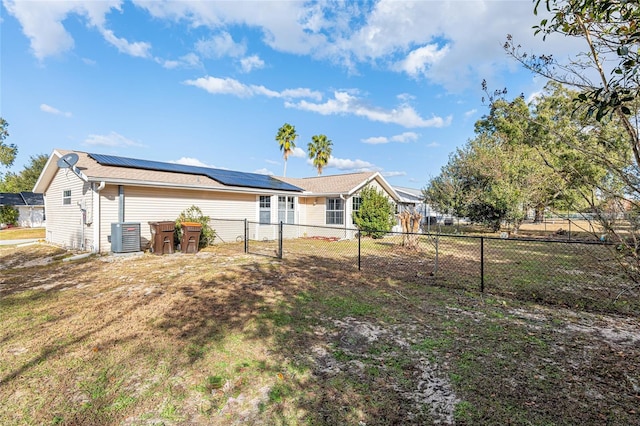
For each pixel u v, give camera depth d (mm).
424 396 2615
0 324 4188
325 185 17625
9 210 25609
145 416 2375
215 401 2559
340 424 2285
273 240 14781
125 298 5340
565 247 12484
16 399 2576
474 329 4031
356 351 3432
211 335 3840
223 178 13664
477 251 11633
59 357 3277
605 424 2256
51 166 11969
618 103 1558
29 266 8148
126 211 10367
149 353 3373
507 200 16703
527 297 5500
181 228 10484
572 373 2951
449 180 20844
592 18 1781
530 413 2381
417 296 5531
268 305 4977
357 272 7570
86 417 2359
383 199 16203
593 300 5301
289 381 2848
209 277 6828
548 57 2229
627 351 3385
